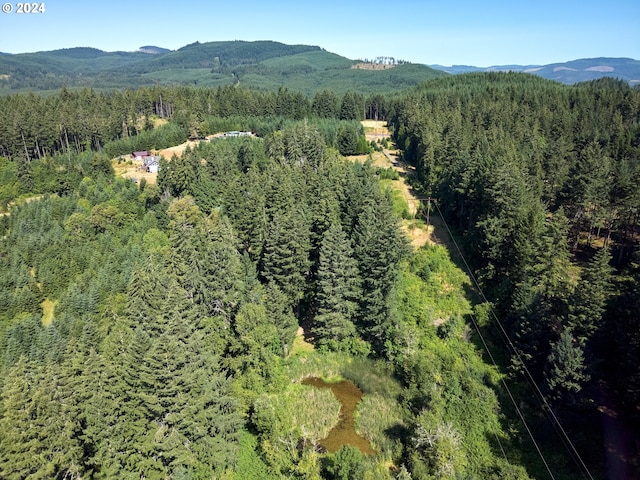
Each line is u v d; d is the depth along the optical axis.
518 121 133.38
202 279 61.84
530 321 57.41
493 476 44.78
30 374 39.50
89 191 113.62
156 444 40.91
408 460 47.47
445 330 67.12
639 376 46.50
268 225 84.75
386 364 64.44
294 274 70.12
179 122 183.12
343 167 112.00
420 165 124.19
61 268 85.38
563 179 93.44
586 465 45.06
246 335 55.53
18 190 125.81
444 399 55.56
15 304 77.00
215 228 81.69
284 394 58.50
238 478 46.56
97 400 39.41
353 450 43.97
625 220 76.44
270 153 134.25
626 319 51.47
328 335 67.81
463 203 92.06
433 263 81.81
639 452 44.78
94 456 38.44
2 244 93.44
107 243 90.38
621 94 160.88
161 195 111.75
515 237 69.38
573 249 82.75
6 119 146.00
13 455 33.59
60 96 195.62
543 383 51.06
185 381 42.44
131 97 199.62
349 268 68.06
